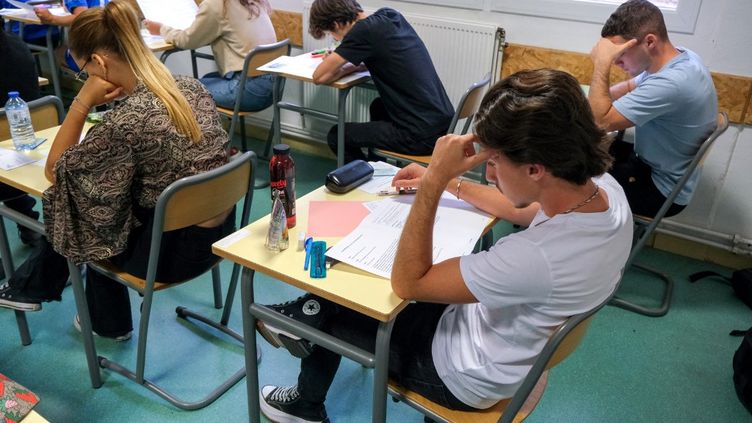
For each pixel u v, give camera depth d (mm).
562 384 2053
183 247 1762
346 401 1938
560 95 968
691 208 2803
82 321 1849
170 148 1634
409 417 1882
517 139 985
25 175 1771
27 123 2027
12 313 2303
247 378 1599
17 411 964
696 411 1954
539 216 1158
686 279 2682
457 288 1124
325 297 1260
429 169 1157
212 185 1640
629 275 2711
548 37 2900
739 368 2021
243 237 1449
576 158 983
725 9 2449
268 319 1436
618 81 2771
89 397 1919
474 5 3031
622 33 2205
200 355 2121
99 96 1751
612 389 2037
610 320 2398
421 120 2760
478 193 1567
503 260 1075
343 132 2883
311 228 1485
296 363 2100
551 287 1056
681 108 2139
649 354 2211
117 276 1811
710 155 2674
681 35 2582
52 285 1989
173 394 1939
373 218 1521
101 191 1577
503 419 1210
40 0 4035
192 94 1796
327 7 2852
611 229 1061
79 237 1665
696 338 2303
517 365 1186
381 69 2768
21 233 2658
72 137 1755
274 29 3701
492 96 1030
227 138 1856
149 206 1705
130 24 1656
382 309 1197
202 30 3287
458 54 3104
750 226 2703
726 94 2547
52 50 3877
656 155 2297
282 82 3393
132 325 2148
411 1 3234
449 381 1266
